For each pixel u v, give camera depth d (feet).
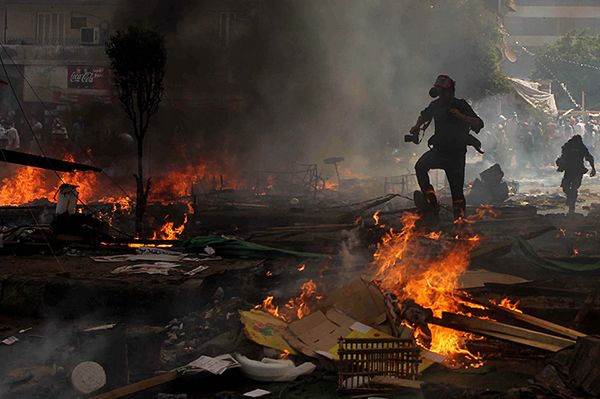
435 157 44.78
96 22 146.82
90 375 20.92
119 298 27.30
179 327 26.20
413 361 22.04
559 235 51.26
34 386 20.59
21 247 35.94
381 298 26.21
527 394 19.57
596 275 35.24
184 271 30.32
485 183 72.90
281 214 53.16
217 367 21.74
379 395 21.02
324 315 26.00
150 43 49.42
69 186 38.96
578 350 20.67
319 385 21.94
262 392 21.22
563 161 66.33
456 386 20.70
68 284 27.73
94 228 38.86
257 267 32.94
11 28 150.51
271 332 25.23
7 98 133.59
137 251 36.14
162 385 21.47
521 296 30.68
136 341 22.93
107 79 131.13
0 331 25.49
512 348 24.59
